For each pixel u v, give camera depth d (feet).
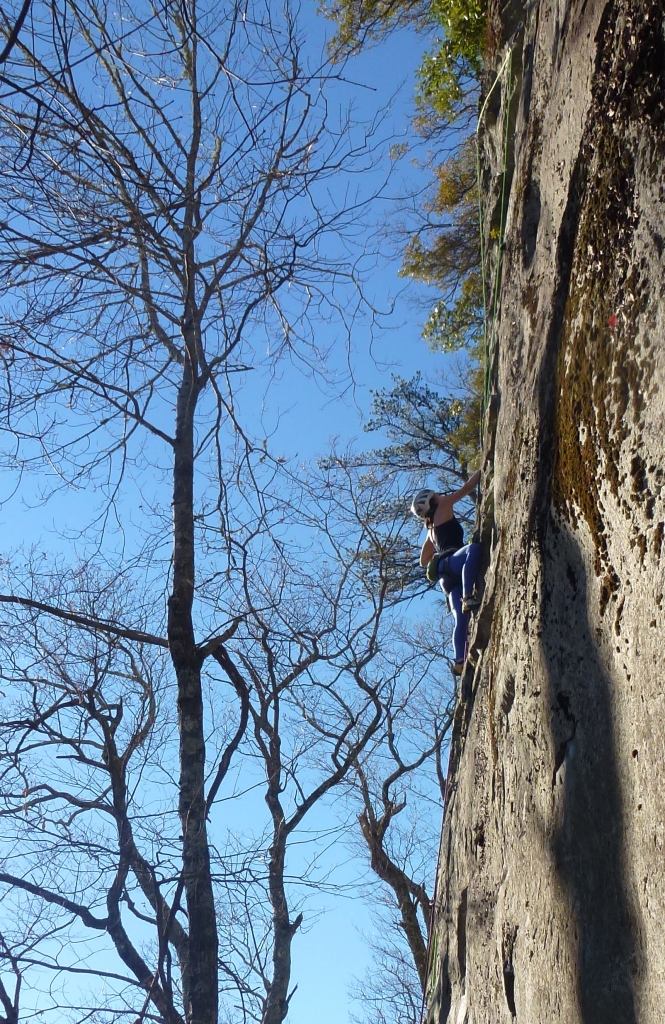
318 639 31.55
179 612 22.94
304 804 30.86
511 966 12.69
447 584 21.24
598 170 11.71
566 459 11.93
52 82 17.13
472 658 18.69
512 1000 12.59
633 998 8.87
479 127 22.59
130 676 31.12
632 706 9.35
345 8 29.73
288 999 24.91
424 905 41.88
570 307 12.56
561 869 11.07
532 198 15.94
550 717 11.91
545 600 12.59
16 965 20.04
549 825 11.66
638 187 10.30
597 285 11.35
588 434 11.03
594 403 10.86
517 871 12.83
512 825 13.30
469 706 19.30
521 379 15.29
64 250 19.98
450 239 35.86
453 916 17.13
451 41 30.81
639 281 10.02
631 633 9.50
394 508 43.55
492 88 20.75
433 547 22.61
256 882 22.36
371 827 42.09
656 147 9.87
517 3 19.94
